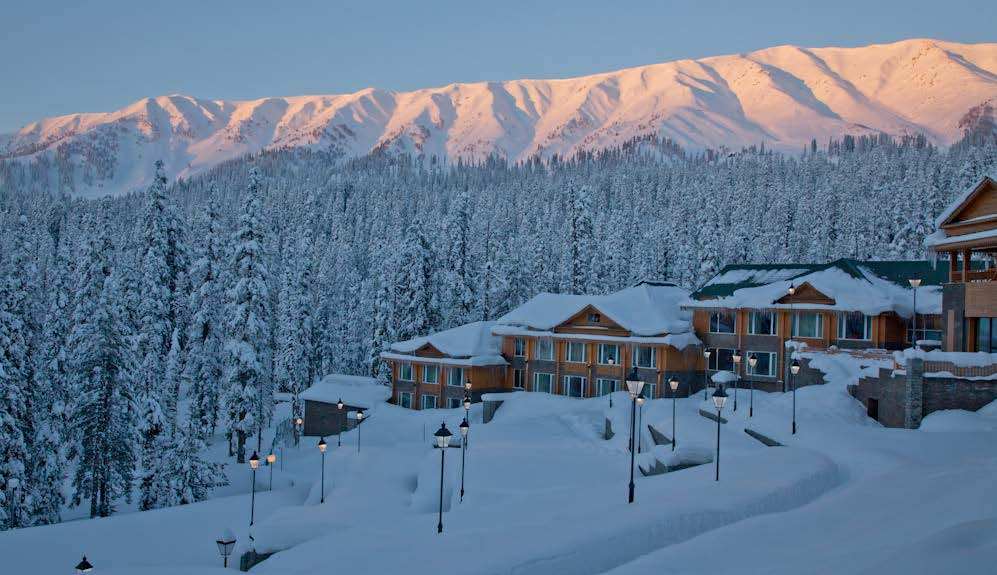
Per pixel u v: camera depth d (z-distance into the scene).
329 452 59.41
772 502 28.12
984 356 38.12
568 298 72.75
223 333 65.88
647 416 52.62
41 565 35.03
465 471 43.78
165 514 43.25
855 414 43.22
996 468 26.89
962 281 43.28
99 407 46.91
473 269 91.69
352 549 26.02
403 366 74.75
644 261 104.00
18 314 45.91
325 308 101.19
